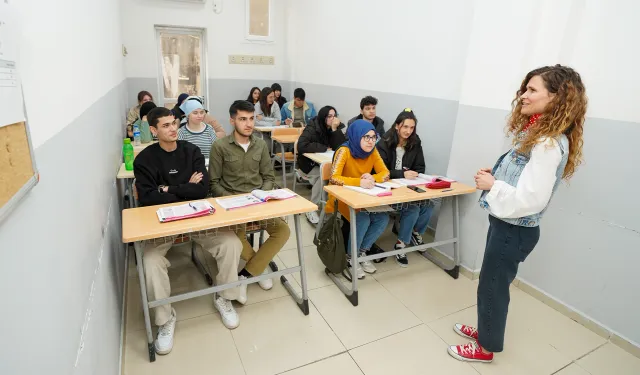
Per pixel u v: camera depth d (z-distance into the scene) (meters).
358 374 1.74
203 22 5.41
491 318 1.72
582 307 2.18
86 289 1.05
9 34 0.55
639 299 1.92
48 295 0.70
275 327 2.03
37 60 0.77
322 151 3.61
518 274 2.54
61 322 0.77
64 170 0.93
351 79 4.32
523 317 2.24
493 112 2.35
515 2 2.15
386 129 3.75
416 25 3.25
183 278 2.45
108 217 1.78
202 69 5.73
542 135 1.38
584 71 2.04
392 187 2.43
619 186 1.95
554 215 2.26
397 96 3.57
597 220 2.06
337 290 2.41
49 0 0.92
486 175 1.56
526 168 1.43
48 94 0.83
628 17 1.84
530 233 1.54
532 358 1.91
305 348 1.88
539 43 2.15
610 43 1.92
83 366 0.92
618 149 1.93
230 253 1.98
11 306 0.52
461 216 2.64
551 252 2.31
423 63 3.22
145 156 2.10
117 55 3.72
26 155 0.60
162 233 1.57
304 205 1.97
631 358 1.94
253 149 2.42
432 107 3.18
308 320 2.10
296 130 4.41
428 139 3.26
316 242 2.69
